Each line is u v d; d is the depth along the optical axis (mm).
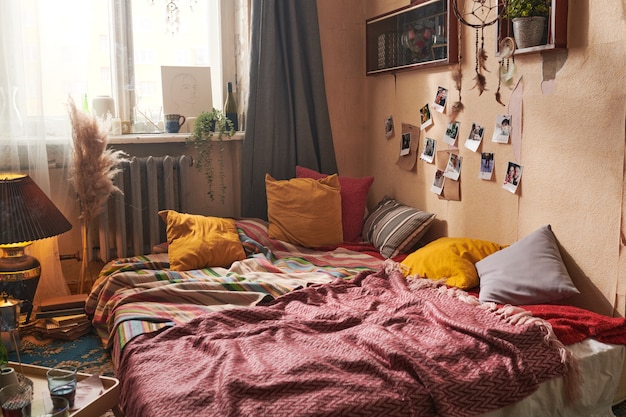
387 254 3377
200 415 1761
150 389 1930
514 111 2891
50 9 3393
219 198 3992
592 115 2516
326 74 4051
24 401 1768
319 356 2053
